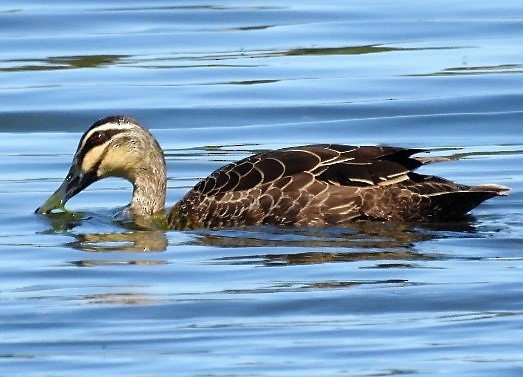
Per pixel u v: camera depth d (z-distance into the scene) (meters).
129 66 25.95
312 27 28.00
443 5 29.47
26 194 19.70
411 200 17.02
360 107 23.77
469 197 16.95
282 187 17.38
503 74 25.00
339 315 14.49
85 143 18.84
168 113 23.61
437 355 13.30
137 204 18.84
